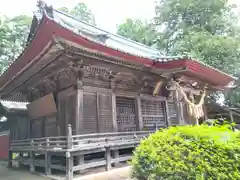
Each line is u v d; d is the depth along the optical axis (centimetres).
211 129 331
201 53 1798
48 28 577
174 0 2147
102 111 894
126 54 776
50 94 945
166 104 1244
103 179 629
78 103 806
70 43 638
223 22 1986
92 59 774
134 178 359
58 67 854
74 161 756
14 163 1338
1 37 2011
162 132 370
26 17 2223
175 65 862
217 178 266
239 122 1870
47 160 779
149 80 1094
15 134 1473
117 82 1004
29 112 1198
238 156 272
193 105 1023
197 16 2128
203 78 1041
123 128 997
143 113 1111
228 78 1090
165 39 2309
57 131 919
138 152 367
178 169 295
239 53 1805
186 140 318
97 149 737
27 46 676
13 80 978
